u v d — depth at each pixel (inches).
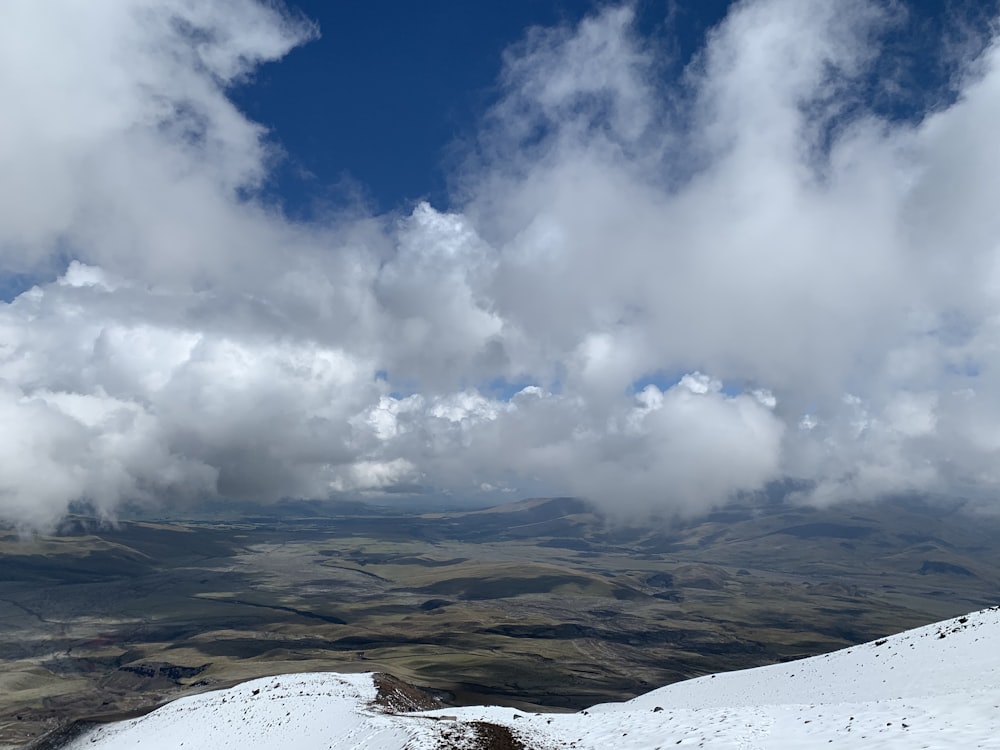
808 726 1258.6
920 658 2518.5
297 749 2191.2
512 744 1505.9
